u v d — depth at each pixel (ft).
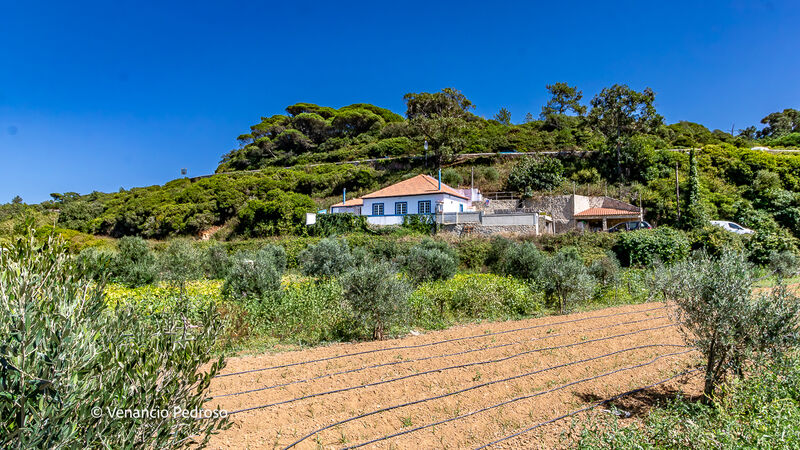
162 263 57.67
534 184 139.03
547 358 27.55
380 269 34.01
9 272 9.21
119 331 10.63
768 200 121.19
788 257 74.18
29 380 8.04
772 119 283.79
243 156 252.42
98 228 160.86
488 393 22.21
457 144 169.78
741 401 16.33
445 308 41.93
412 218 107.76
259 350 29.73
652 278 54.39
